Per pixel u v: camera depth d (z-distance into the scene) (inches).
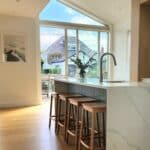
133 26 129.6
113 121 84.8
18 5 183.2
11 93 219.0
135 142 89.4
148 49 128.2
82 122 103.6
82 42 278.1
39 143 116.4
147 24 126.5
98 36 289.9
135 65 128.3
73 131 120.9
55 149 108.3
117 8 251.8
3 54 214.4
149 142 92.0
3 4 179.8
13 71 219.0
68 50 268.5
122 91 85.4
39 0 173.0
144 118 90.3
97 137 103.7
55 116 142.5
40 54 234.2
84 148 107.9
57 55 261.0
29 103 226.4
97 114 111.0
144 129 90.5
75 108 131.0
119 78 291.6
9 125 150.5
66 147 111.0
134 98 88.0
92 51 286.0
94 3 251.9
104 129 104.4
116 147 86.1
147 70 128.5
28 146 111.9
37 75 229.3
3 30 213.0
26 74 224.4
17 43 219.1
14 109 204.7
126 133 87.4
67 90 155.9
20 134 131.3
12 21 216.1
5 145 113.1
